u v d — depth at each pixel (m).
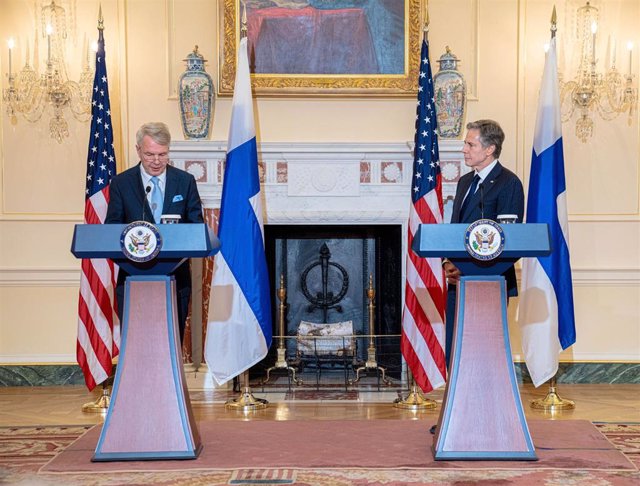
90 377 5.87
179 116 6.84
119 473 3.80
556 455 4.10
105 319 5.91
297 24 6.81
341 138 6.88
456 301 4.11
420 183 5.90
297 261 7.35
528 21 6.91
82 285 5.94
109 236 3.85
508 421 4.00
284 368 6.63
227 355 5.75
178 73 6.85
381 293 7.27
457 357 4.02
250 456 4.12
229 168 5.80
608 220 6.91
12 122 6.82
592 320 6.91
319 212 6.70
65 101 6.78
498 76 6.93
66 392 6.50
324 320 7.36
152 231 3.81
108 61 6.81
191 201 4.84
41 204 6.83
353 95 6.82
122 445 4.02
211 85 6.61
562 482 3.63
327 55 6.83
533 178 5.90
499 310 4.01
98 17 6.59
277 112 6.86
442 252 3.88
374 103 6.89
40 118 6.82
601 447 4.27
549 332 5.73
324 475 3.77
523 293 5.84
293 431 4.71
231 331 5.75
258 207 5.82
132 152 6.83
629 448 4.40
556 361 5.75
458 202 4.74
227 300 5.77
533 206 5.87
